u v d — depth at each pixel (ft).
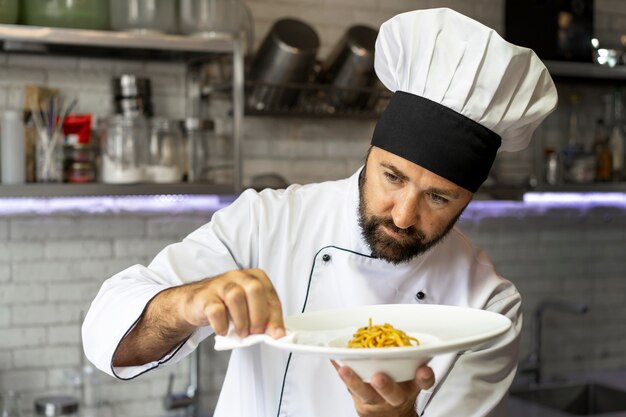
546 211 12.09
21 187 8.17
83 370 9.34
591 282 12.51
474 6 11.34
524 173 11.94
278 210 5.45
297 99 9.58
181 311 3.81
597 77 11.50
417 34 4.78
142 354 4.38
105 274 9.58
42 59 9.11
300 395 5.10
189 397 9.76
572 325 12.38
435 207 4.71
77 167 8.60
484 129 4.78
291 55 9.04
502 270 11.80
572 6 10.97
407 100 4.75
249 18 9.41
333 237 5.33
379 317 3.93
